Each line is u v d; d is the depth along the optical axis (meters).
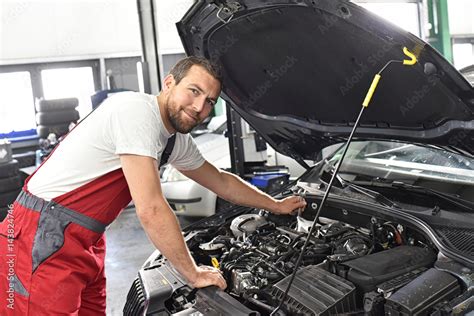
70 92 8.48
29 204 1.76
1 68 7.91
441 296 1.46
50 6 8.00
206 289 1.67
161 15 8.05
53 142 7.14
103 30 8.45
